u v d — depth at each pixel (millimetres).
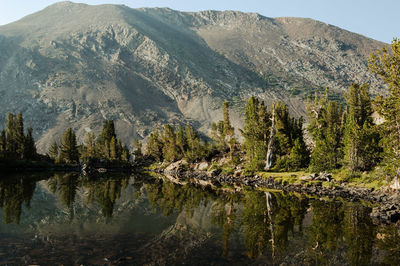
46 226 17562
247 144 63000
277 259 12359
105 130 108625
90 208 24375
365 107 57250
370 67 25812
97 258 11906
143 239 15148
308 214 23312
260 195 35875
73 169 92375
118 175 71500
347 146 45750
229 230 17547
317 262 12062
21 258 11695
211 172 65750
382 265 11805
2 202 26672
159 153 102500
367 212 24906
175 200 30531
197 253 12977
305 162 55531
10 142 84438
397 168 32344
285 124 62906
